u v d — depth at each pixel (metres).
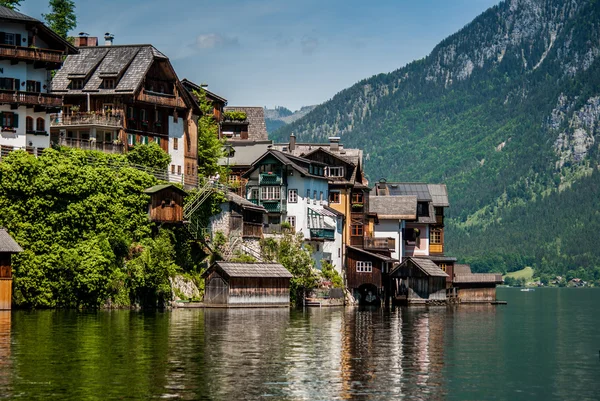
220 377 55.38
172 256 98.69
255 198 122.44
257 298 103.19
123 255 93.38
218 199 107.25
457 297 144.00
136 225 95.56
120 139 105.56
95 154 98.12
